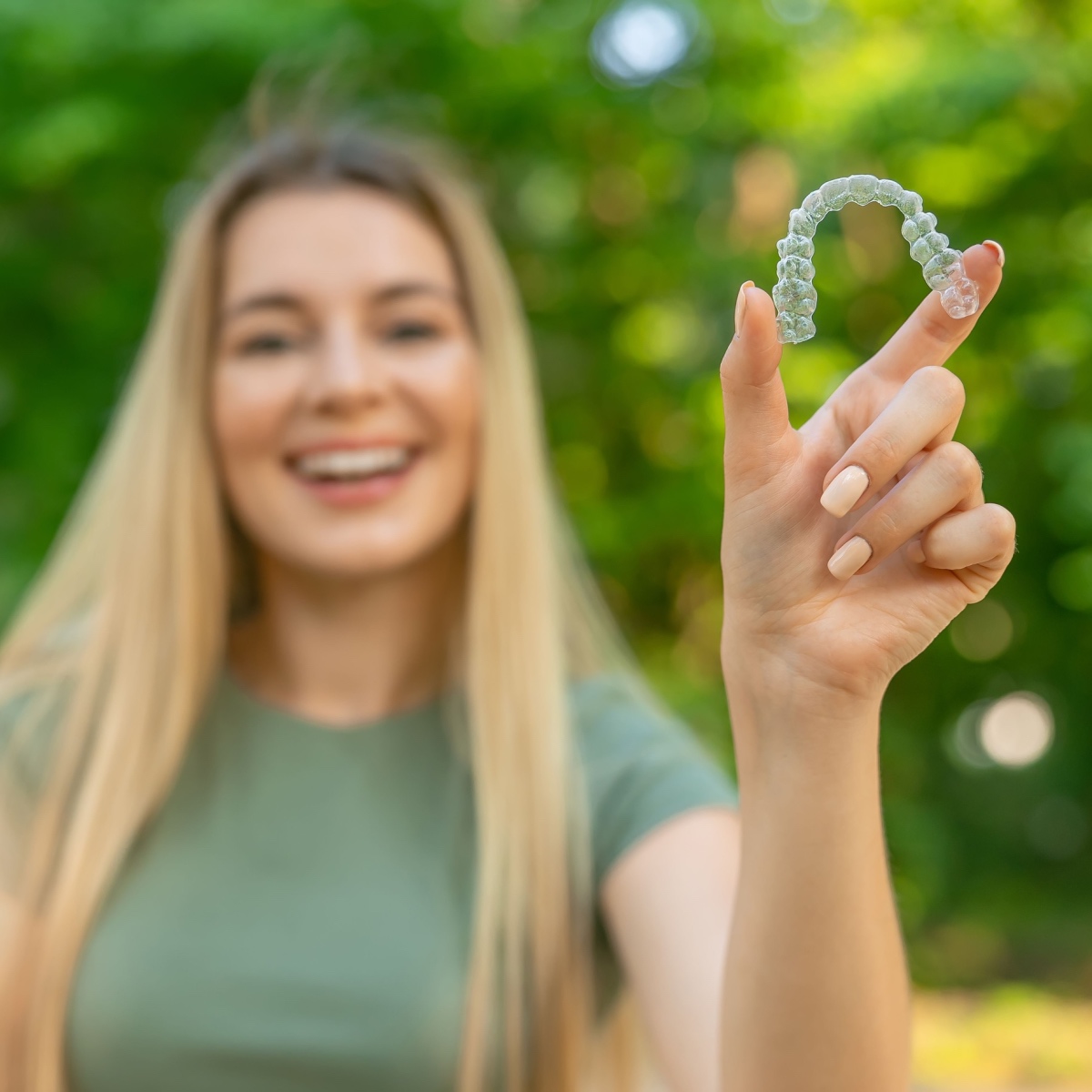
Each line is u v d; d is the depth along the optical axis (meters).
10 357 2.66
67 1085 1.02
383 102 2.26
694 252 2.83
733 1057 0.85
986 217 2.95
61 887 1.03
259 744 1.07
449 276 1.12
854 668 0.83
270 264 1.08
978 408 3.07
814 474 0.83
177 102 2.40
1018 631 3.79
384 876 1.03
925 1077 2.48
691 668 2.97
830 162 2.83
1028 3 2.84
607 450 3.04
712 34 2.63
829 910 0.83
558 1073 1.03
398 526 1.08
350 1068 1.00
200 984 1.00
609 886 1.02
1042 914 3.67
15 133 2.37
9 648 1.15
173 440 1.11
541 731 1.05
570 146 2.76
